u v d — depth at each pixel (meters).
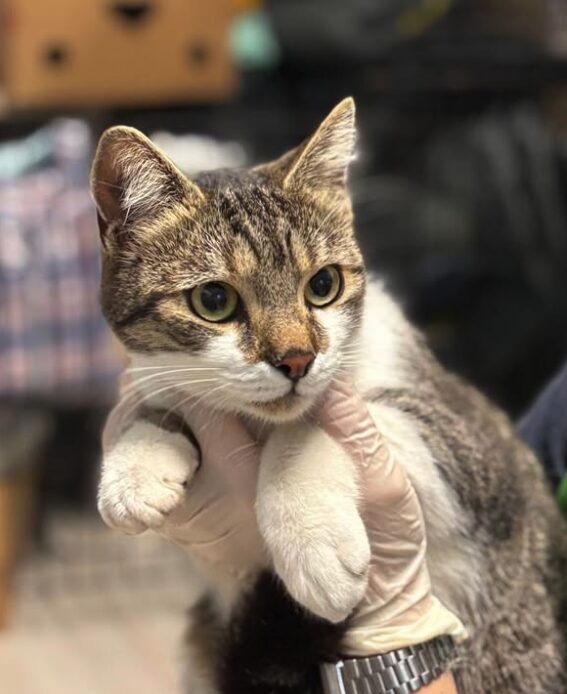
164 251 0.25
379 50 0.62
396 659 0.25
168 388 0.26
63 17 0.56
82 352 0.57
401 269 0.59
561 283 0.60
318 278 0.26
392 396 0.27
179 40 0.58
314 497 0.24
